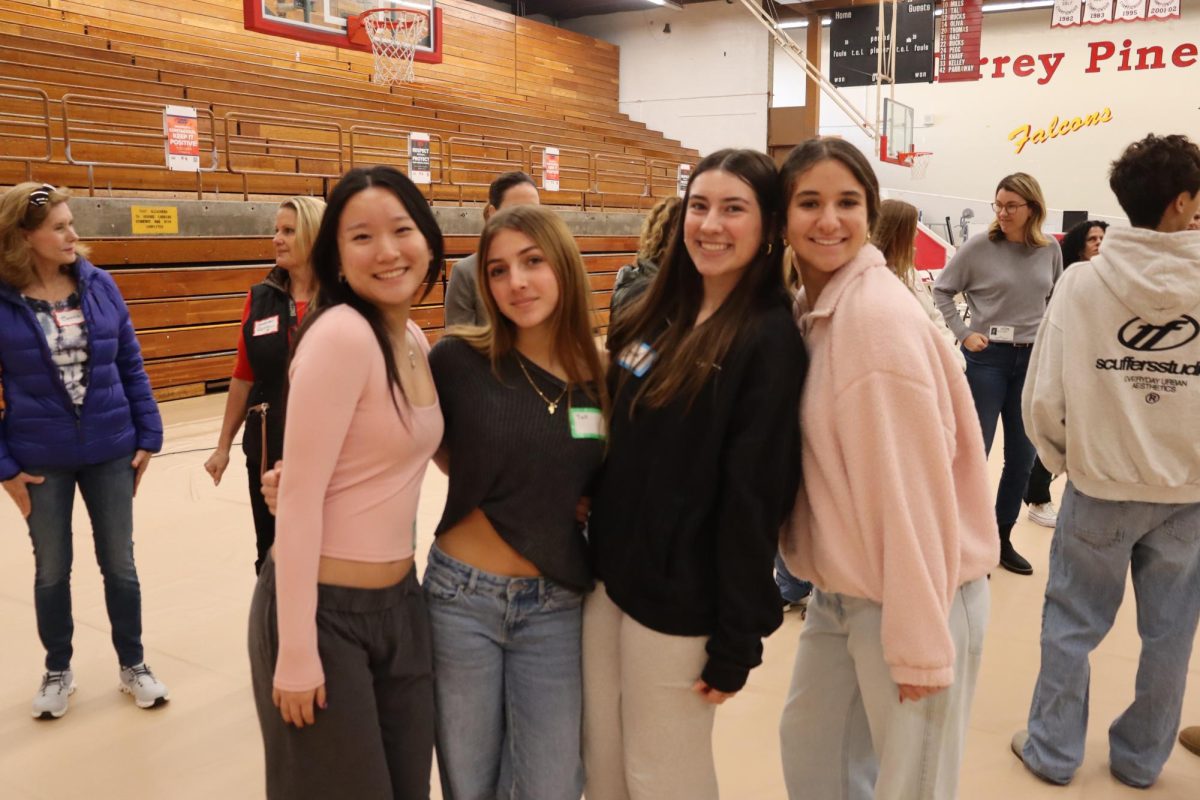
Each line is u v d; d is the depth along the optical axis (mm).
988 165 15156
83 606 3244
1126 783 2252
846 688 1709
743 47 15461
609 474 1577
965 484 1576
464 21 13711
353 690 1436
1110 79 14164
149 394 2645
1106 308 2033
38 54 8078
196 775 2295
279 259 2600
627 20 16516
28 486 2455
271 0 10156
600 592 1635
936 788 1562
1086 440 2074
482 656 1603
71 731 2484
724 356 1444
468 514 1595
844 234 1475
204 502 4520
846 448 1431
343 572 1438
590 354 1618
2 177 6707
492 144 11844
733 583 1448
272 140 9305
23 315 2355
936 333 1481
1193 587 2119
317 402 1359
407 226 1449
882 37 12797
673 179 14984
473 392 1578
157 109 8180
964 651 1584
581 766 1677
